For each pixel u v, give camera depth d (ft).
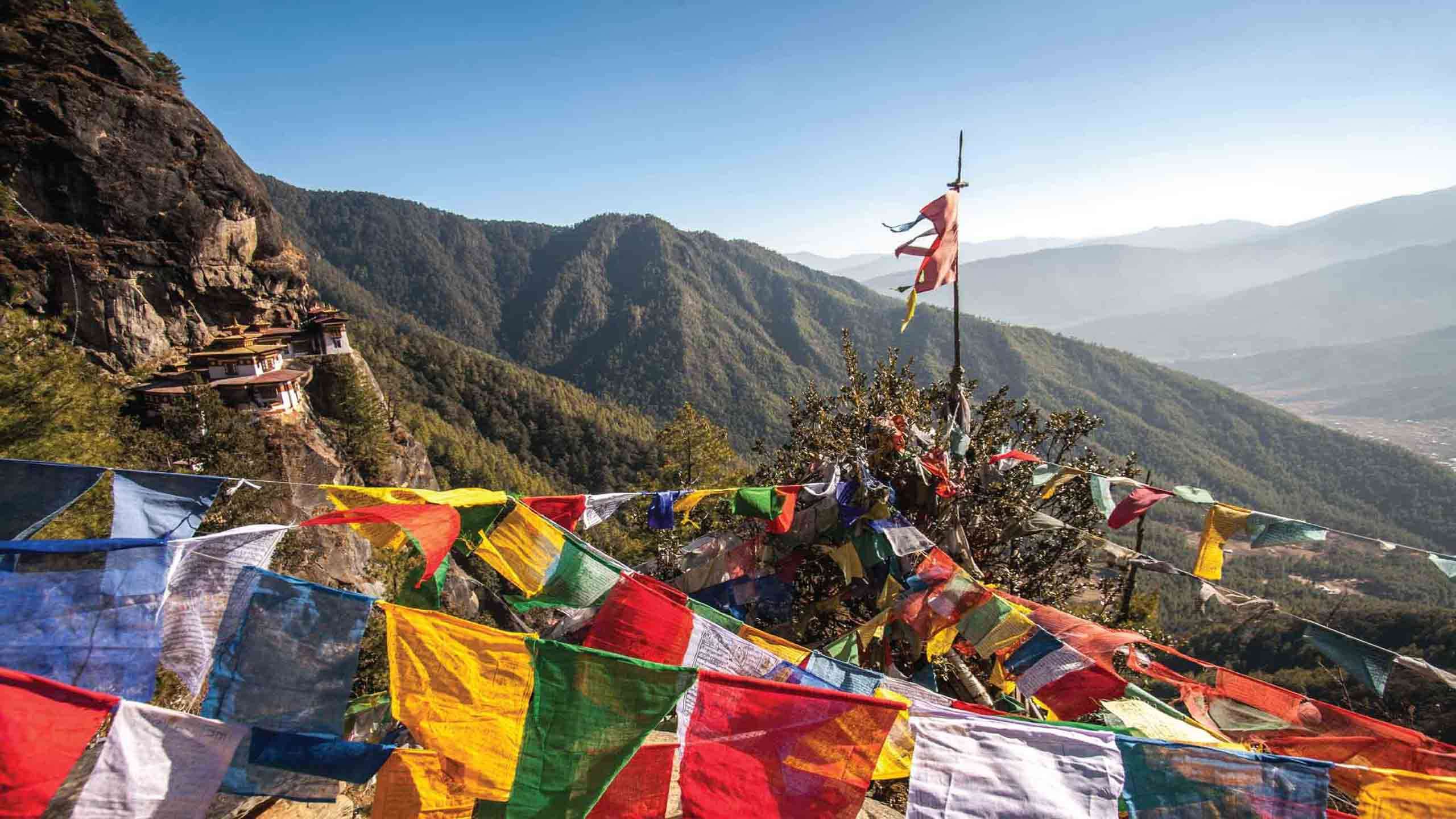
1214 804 10.21
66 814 8.80
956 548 27.02
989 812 9.79
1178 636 101.65
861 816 21.49
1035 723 10.79
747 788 10.41
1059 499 32.89
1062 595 33.50
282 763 10.20
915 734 10.50
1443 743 13.83
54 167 103.76
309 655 10.91
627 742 10.21
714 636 13.94
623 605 14.48
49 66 105.81
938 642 19.39
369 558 81.61
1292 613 16.97
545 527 16.22
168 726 9.18
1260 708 16.51
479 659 10.74
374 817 11.93
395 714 10.58
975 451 31.30
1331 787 11.75
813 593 32.60
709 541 26.16
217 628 10.91
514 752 10.34
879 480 27.53
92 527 38.47
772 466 40.75
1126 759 10.47
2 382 39.81
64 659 9.61
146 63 121.80
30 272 97.25
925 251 28.81
